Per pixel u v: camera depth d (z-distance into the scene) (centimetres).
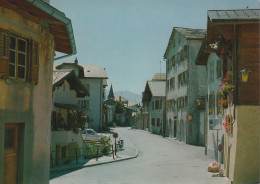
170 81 4725
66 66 5759
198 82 3688
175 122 4459
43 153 1039
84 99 5909
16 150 902
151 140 4303
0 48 781
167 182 1550
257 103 1365
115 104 10350
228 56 1541
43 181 1044
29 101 932
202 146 3491
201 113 3594
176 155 2752
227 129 1598
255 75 1362
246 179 1352
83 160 2480
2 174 799
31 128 947
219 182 1527
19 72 890
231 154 1466
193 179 1617
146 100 6331
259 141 1355
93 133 3906
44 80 1039
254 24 1355
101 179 1670
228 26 1379
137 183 1537
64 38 1181
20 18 873
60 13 898
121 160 2555
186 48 3791
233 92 1430
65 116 2444
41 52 1007
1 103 801
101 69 6131
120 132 6069
